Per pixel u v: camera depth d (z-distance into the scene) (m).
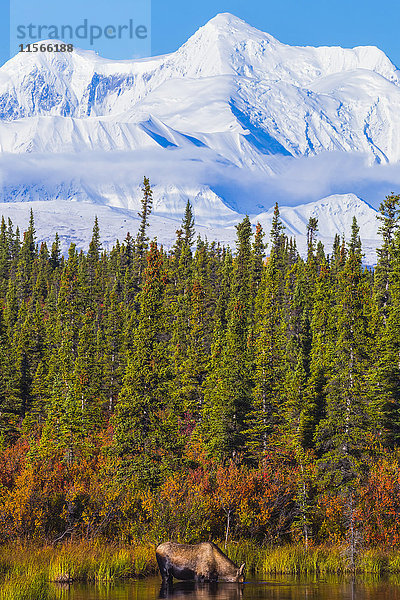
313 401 123.62
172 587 63.69
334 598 59.72
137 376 120.06
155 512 78.75
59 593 59.44
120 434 113.81
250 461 116.38
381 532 84.44
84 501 79.81
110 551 72.00
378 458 107.06
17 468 91.00
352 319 121.50
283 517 86.50
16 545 71.81
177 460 110.50
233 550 76.00
